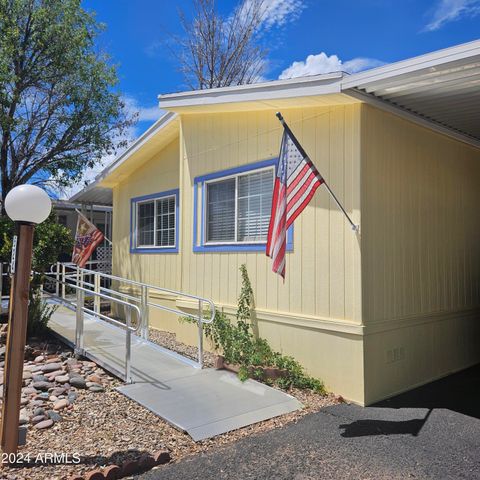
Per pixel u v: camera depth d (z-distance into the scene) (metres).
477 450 4.02
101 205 15.65
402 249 5.92
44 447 3.89
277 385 5.70
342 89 5.06
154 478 3.49
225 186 7.60
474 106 5.71
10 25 11.09
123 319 11.28
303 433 4.37
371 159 5.51
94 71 12.30
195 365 6.32
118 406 4.87
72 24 11.86
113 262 12.02
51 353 6.61
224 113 7.54
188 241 8.31
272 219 5.27
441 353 6.55
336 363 5.50
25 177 12.66
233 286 7.20
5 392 3.61
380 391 5.42
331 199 5.65
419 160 6.33
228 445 4.09
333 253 5.60
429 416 4.86
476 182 7.61
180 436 4.25
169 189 9.73
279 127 6.49
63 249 8.09
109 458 3.73
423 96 5.33
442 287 6.65
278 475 3.54
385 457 3.87
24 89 11.87
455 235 7.03
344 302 5.45
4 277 8.10
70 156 12.69
